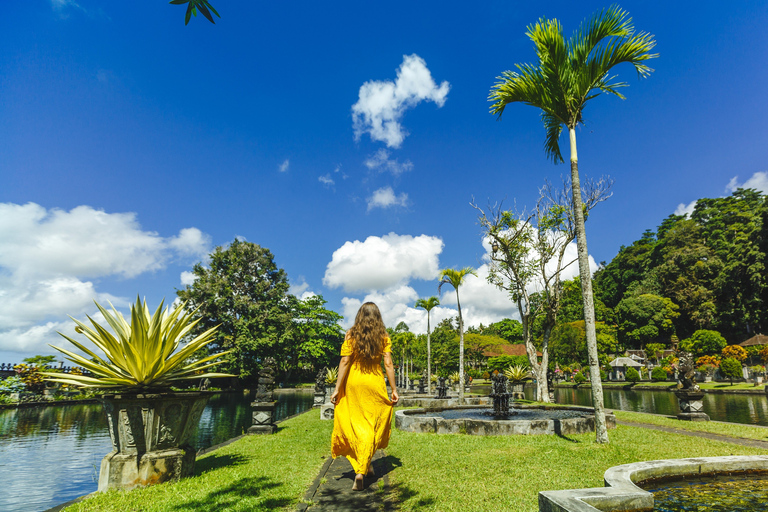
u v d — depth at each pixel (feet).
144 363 15.01
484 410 42.96
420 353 189.37
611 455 18.04
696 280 193.98
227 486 14.17
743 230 205.05
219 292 152.35
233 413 66.08
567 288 75.87
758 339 157.38
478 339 224.74
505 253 66.54
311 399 108.99
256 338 148.56
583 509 8.45
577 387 160.45
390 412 14.99
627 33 26.17
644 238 271.08
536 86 28.43
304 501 12.42
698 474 13.17
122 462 14.23
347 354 14.96
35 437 43.21
